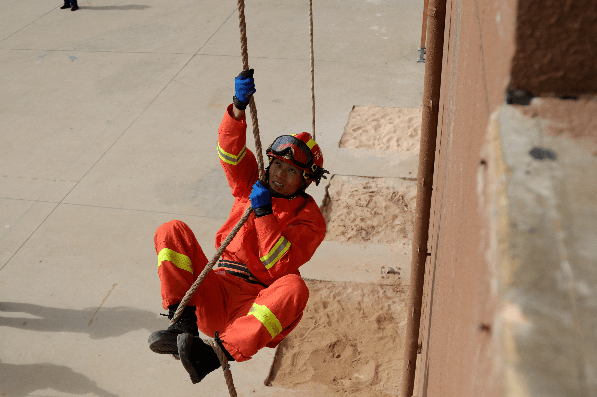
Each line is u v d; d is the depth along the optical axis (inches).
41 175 263.7
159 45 398.3
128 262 209.2
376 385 157.1
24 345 176.2
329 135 279.3
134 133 293.9
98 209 238.4
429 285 88.7
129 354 172.4
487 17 31.8
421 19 418.6
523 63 26.7
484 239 25.7
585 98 27.1
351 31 402.6
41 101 332.8
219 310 114.4
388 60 356.8
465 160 37.4
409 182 241.6
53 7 487.8
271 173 115.7
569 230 22.4
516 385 18.2
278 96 319.3
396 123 286.5
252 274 118.6
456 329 34.4
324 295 188.1
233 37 403.2
